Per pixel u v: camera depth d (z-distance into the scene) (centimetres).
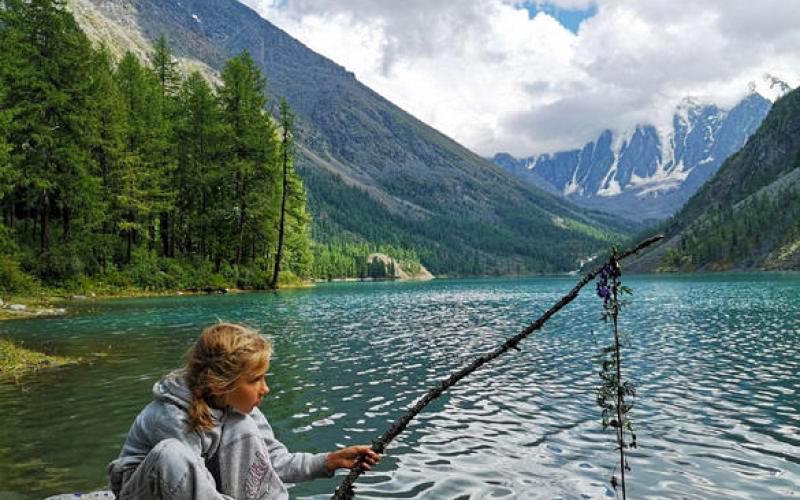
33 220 4616
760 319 2705
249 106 5738
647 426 955
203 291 5084
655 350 1800
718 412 1041
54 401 1126
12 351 1622
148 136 5269
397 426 346
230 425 271
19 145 4022
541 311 3481
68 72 4269
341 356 1723
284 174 5984
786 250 17712
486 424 973
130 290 4572
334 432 930
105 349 1778
